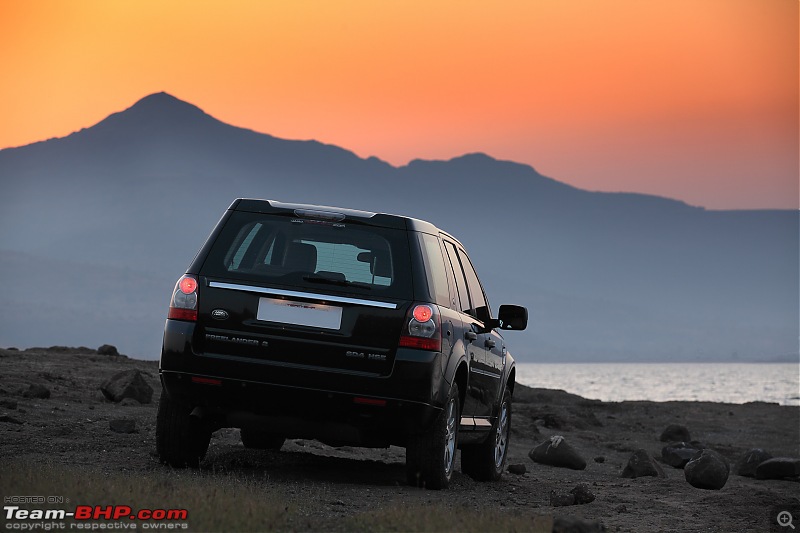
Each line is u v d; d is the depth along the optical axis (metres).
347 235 13.43
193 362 12.75
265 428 13.08
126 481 11.43
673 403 48.69
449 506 12.23
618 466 24.42
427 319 12.83
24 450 15.23
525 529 10.26
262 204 13.59
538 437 29.64
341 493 12.95
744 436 37.91
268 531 9.58
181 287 12.98
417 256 13.27
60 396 23.08
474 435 15.65
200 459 14.10
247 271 13.05
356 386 12.60
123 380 23.59
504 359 17.25
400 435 13.37
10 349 36.47
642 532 12.21
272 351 12.69
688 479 17.48
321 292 12.82
